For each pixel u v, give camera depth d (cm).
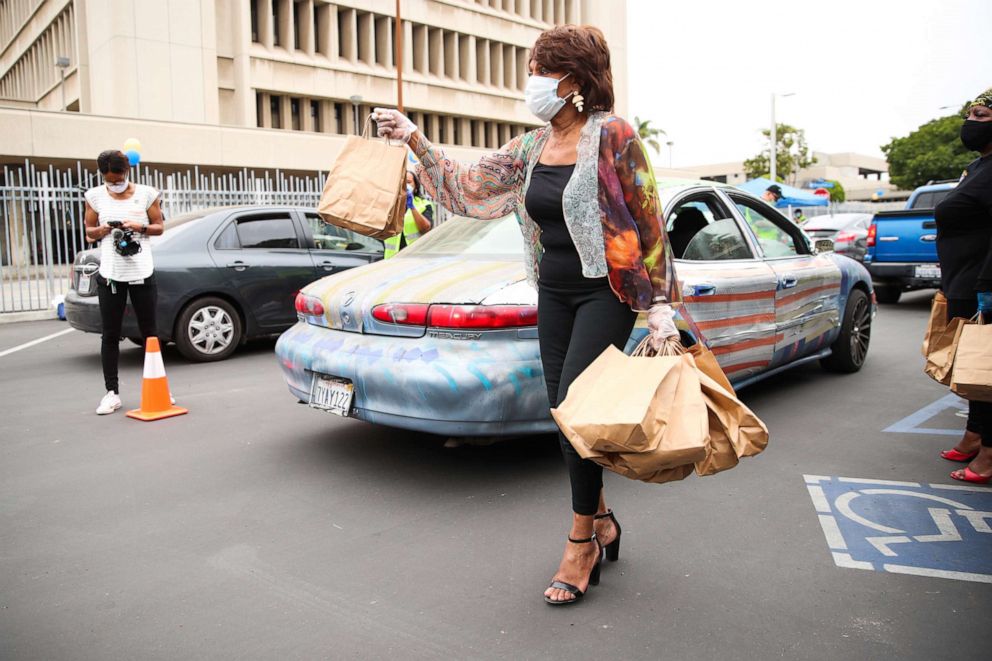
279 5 3881
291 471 420
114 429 514
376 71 4181
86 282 733
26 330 1056
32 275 1822
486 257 420
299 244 816
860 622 254
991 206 378
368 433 491
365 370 376
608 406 227
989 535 322
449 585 287
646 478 236
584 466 267
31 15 4409
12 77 5088
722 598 273
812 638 245
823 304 588
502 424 360
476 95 4722
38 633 258
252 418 537
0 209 1914
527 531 333
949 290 404
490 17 4797
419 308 367
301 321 458
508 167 287
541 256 285
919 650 237
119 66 3253
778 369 545
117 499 384
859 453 438
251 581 294
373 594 281
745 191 547
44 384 669
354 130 4178
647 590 280
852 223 1661
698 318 433
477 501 369
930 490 376
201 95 3450
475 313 356
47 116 2492
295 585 289
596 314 265
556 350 279
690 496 375
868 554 306
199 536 337
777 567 297
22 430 515
